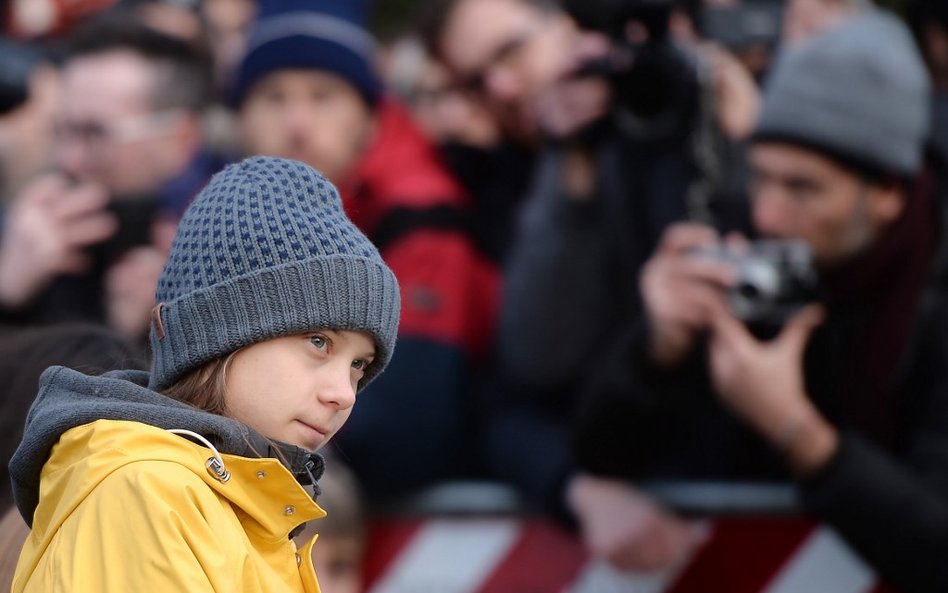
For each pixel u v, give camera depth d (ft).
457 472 36.09
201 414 16.16
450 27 40.86
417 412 34.91
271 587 16.37
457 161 39.52
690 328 32.63
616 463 33.99
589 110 34.96
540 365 35.58
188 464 15.96
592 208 35.29
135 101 39.27
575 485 34.47
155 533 15.40
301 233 16.65
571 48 37.60
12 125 41.39
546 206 35.81
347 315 16.66
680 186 34.71
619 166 35.04
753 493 34.45
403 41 47.91
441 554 35.19
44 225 37.17
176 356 16.62
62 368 17.25
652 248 34.88
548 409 36.06
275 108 38.01
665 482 34.47
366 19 39.78
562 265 35.22
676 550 34.35
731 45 36.32
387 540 35.12
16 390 23.36
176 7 41.68
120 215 37.91
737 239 34.06
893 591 34.35
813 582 34.42
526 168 40.09
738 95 35.42
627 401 33.14
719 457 34.45
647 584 34.42
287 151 37.73
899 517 31.63
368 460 34.78
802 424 31.86
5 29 48.29
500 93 39.99
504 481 35.65
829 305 33.22
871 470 31.76
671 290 32.76
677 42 35.06
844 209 32.60
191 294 16.55
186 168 40.04
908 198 33.09
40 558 16.15
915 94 33.24
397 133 38.65
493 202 39.63
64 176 39.19
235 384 16.63
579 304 35.29
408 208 36.35
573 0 35.32
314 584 17.20
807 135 32.45
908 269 32.99
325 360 16.84
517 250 36.29
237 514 16.58
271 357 16.60
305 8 38.06
